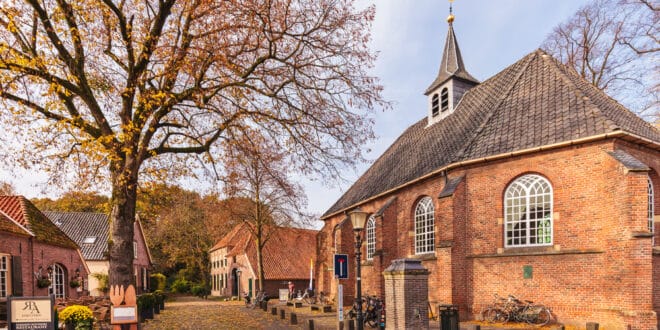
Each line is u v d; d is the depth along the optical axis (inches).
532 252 542.9
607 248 486.3
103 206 462.6
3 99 377.1
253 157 484.1
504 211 581.0
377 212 796.0
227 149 495.5
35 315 346.0
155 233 1871.3
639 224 463.8
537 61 713.6
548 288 529.0
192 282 1973.4
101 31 414.9
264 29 414.6
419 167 745.6
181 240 1895.9
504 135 605.9
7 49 356.2
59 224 1360.7
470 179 610.9
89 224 1385.3
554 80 638.5
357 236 448.1
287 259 1428.4
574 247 514.6
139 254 1471.5
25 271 760.3
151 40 398.0
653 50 873.5
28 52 400.5
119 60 436.1
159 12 418.6
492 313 560.7
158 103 391.5
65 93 377.7
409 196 747.4
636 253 460.1
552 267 528.7
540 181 556.1
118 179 388.8
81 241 1311.5
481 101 778.2
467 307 593.0
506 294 560.1
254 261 1385.3
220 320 684.7
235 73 447.5
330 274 1108.5
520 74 712.4
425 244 706.2
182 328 582.9
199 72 438.6
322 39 449.4
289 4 416.2
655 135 594.6
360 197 942.4
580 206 514.6
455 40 923.4
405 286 406.6
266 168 498.6
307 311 825.5
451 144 709.3
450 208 598.2
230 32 418.0
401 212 772.6
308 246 1503.4
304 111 462.9
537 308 526.3
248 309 936.3
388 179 862.5
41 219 910.4
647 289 454.0
